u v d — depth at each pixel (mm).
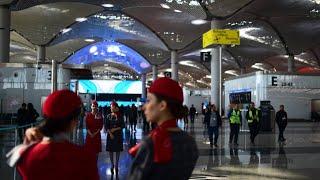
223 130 27641
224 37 28531
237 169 10664
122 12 40531
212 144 16781
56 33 43594
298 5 36750
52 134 2303
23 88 22422
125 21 43906
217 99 34469
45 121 2314
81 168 2234
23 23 41938
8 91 22391
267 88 36312
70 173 2207
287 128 28938
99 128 9609
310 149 15500
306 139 20016
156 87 2318
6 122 21688
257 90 36531
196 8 33844
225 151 14797
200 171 10305
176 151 2111
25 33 43719
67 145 2273
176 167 2092
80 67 22766
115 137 9766
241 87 39719
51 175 2195
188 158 2160
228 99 43094
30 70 22484
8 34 29094
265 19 42500
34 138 2330
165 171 2072
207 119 18891
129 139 18922
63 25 42375
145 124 24484
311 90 36969
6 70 22438
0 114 21891
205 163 11734
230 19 38844
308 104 36875
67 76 22391
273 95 36438
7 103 22234
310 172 10203
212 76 34531
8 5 29078
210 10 33938
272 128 25109
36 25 42281
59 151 2232
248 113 18219
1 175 8812
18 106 22281
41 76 22484
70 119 2340
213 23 35250
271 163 11789
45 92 22500
